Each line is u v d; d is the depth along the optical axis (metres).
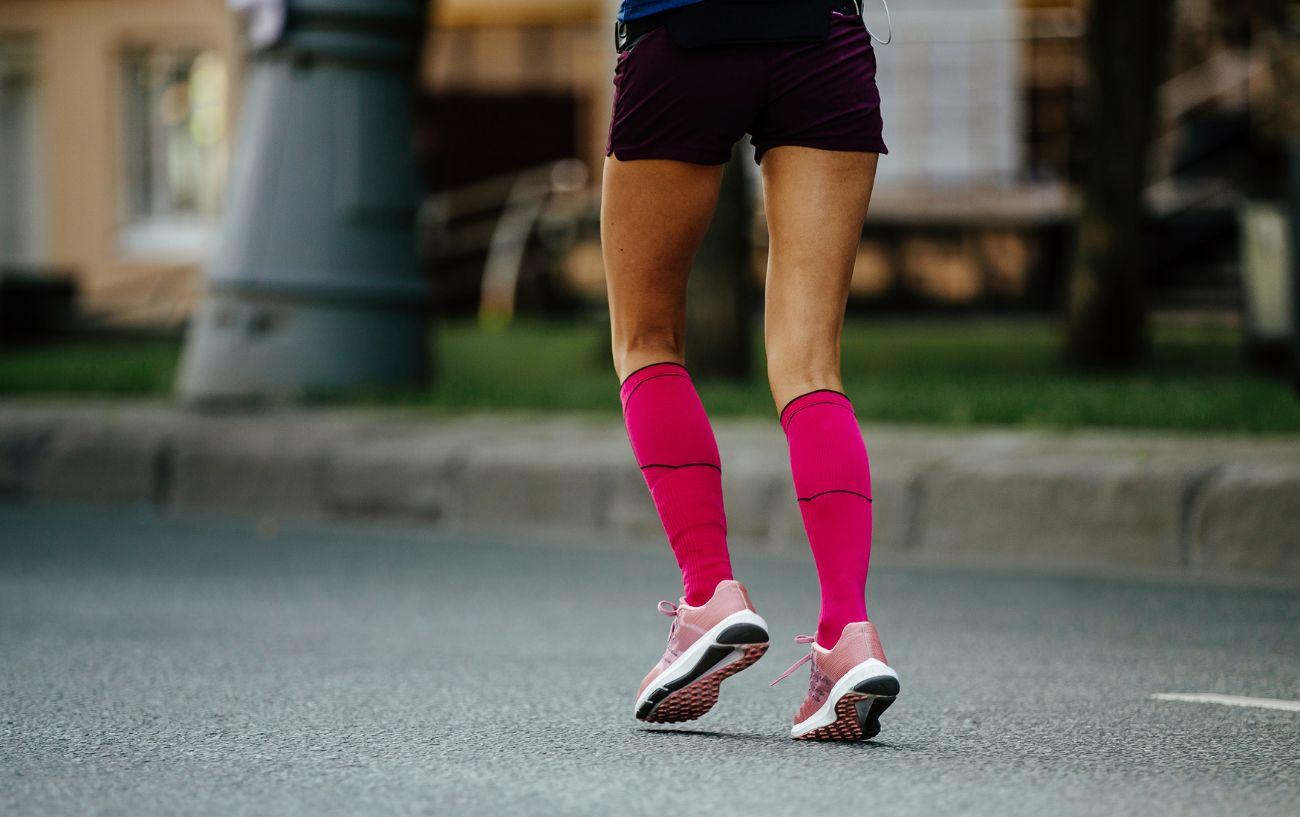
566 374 28.02
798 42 7.81
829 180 7.99
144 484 20.47
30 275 40.88
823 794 7.24
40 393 25.45
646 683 8.23
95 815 7.11
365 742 8.53
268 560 16.47
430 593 14.55
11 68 51.84
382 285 23.17
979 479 16.39
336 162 22.91
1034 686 10.25
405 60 23.34
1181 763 7.95
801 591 14.58
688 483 8.14
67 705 9.63
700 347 26.03
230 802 7.30
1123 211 28.22
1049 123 46.19
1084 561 15.92
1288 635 12.29
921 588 14.58
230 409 22.17
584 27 49.12
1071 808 7.02
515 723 9.02
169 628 12.72
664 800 7.18
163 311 48.31
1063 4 45.81
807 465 7.92
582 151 49.47
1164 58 28.86
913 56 46.91
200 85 50.22
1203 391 21.92
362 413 21.48
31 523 19.17
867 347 32.28
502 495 18.58
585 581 15.21
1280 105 40.41
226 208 23.25
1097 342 28.20
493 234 48.97
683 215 8.09
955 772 7.69
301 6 22.70
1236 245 39.81
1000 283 44.56
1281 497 15.16
